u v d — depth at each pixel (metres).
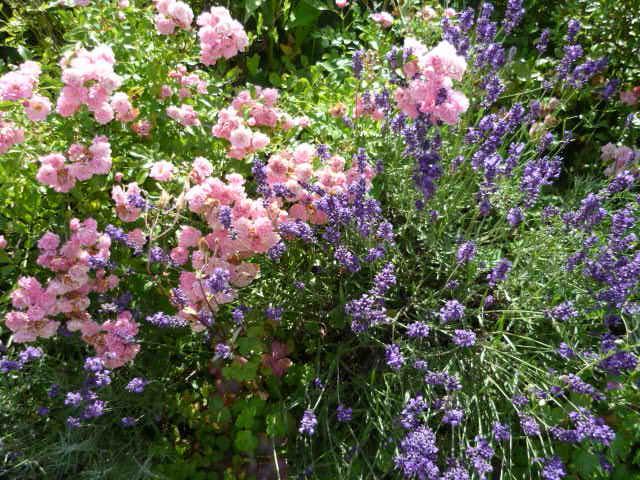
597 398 0.85
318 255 1.00
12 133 0.88
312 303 1.00
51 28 1.31
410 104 0.95
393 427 0.84
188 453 0.91
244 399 0.93
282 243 0.87
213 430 0.92
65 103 0.87
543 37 1.26
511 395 0.90
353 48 1.41
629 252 1.05
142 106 1.02
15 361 0.84
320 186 0.94
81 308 0.86
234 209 0.87
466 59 1.18
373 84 1.23
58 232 0.95
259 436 0.91
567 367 0.93
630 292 0.88
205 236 0.92
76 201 0.99
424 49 0.98
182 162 1.00
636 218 1.06
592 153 1.34
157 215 0.87
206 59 1.03
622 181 0.97
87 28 1.03
